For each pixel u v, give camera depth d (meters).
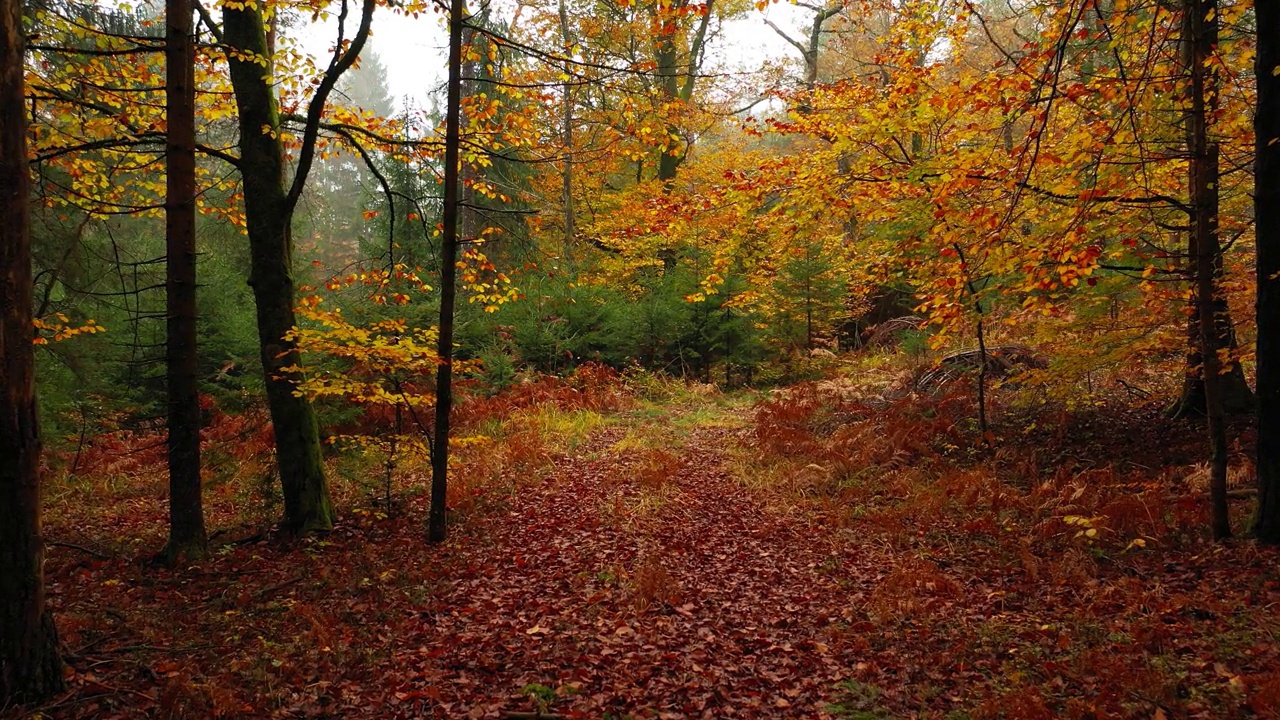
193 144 6.61
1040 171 6.95
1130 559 6.04
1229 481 7.16
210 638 5.15
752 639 5.17
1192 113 5.96
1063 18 6.13
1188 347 7.46
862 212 8.57
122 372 13.49
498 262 17.42
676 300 16.72
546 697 4.37
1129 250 7.11
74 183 8.40
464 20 7.19
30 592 4.00
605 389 14.99
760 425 11.90
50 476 10.53
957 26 8.19
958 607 5.48
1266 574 5.21
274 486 9.43
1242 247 8.09
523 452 10.63
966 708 4.06
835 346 17.77
